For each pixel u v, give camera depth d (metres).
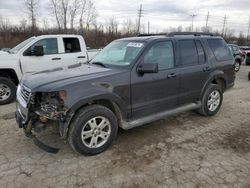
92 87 3.28
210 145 3.89
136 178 3.00
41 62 6.81
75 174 3.06
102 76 3.43
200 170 3.17
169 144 3.90
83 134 3.33
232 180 2.96
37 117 3.28
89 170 3.15
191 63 4.60
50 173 3.08
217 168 3.21
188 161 3.39
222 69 5.27
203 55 4.87
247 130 4.54
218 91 5.25
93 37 29.88
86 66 4.11
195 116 5.28
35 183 2.88
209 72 4.94
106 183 2.90
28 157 3.45
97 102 3.56
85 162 3.34
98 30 32.38
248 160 3.43
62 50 7.25
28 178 2.97
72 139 3.26
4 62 6.24
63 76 3.44
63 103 3.06
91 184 2.88
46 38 6.99
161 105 4.18
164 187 2.83
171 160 3.41
